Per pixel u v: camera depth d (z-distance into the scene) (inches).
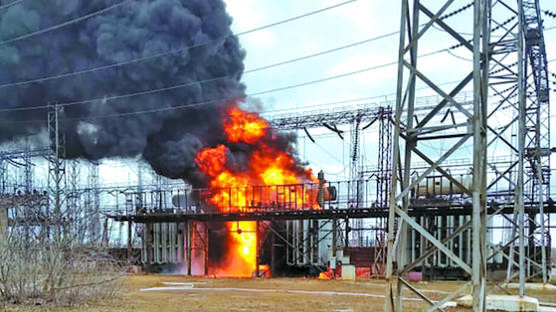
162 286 946.7
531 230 1115.3
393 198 353.7
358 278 1128.8
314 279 1101.1
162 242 1358.3
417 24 383.6
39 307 565.6
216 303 661.9
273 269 1191.6
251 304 654.5
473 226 331.9
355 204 1236.5
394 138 356.2
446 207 1067.3
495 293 800.3
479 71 338.0
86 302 622.8
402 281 363.6
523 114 684.1
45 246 625.9
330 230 1199.6
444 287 907.4
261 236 1312.7
